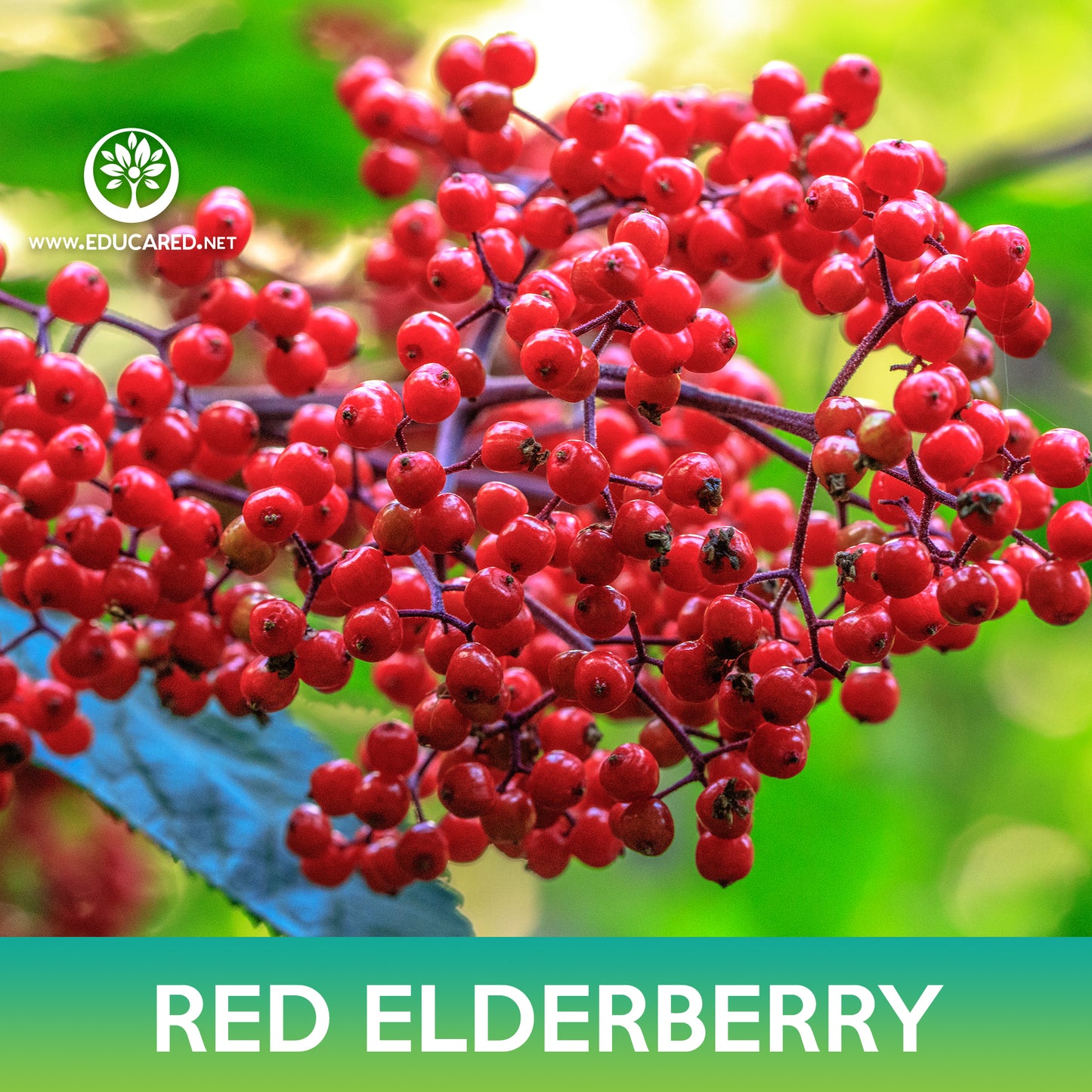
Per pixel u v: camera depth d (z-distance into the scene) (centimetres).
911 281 21
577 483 20
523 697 22
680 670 21
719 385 25
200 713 26
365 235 30
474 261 22
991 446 20
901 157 21
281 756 26
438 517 20
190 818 25
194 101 27
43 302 29
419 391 20
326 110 27
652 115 23
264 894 25
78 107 27
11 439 22
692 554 21
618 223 23
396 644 20
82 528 22
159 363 22
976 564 21
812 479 20
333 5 30
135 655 23
